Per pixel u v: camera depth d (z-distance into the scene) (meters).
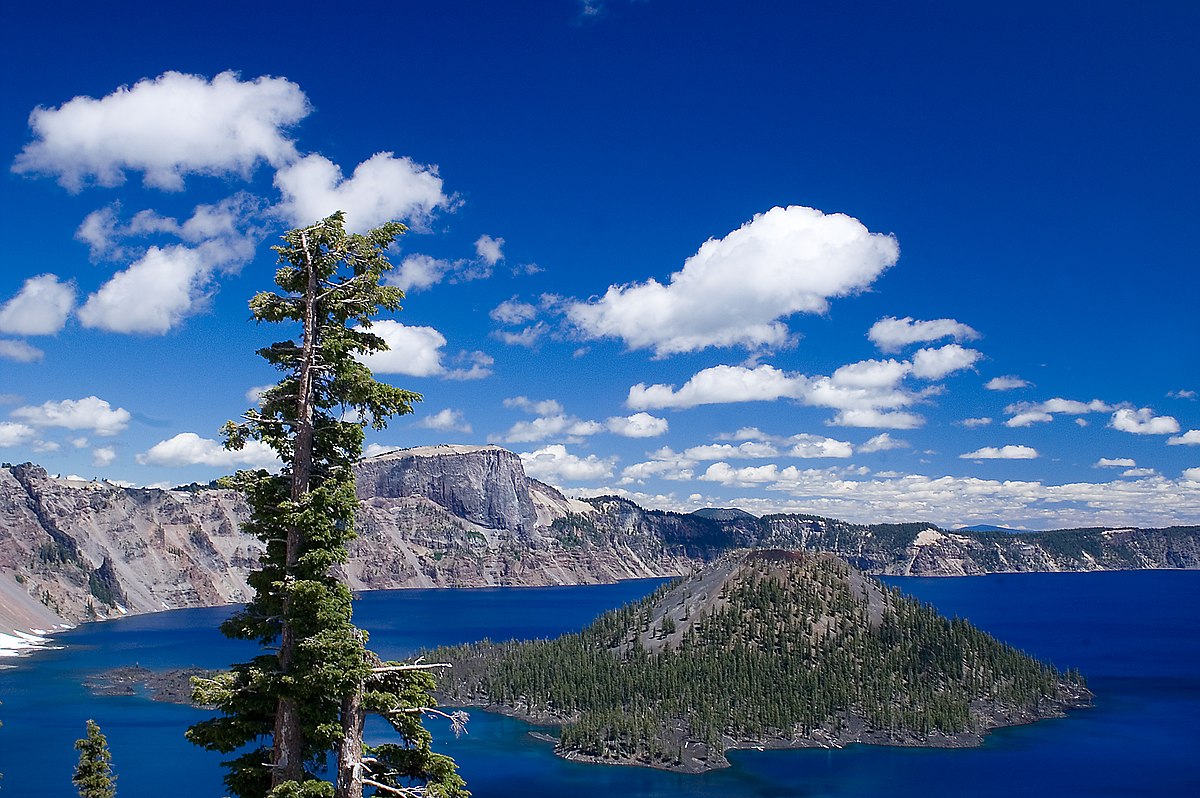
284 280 41.78
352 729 38.75
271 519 40.00
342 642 38.22
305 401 40.78
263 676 37.69
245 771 39.56
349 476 41.09
